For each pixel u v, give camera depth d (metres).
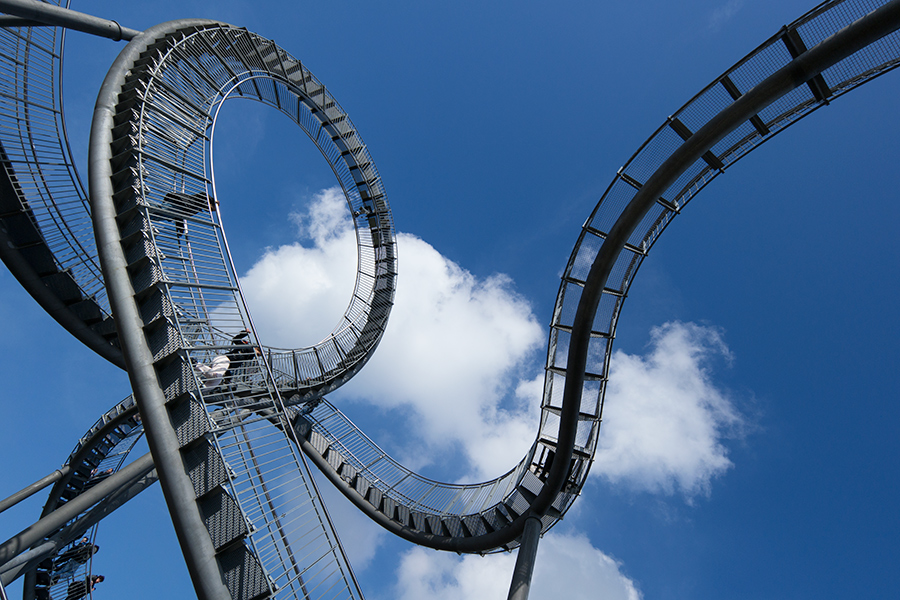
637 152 11.66
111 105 9.64
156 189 9.26
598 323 13.09
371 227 21.72
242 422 7.99
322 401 17.39
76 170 11.43
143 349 7.69
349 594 7.55
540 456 13.40
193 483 7.22
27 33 10.44
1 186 10.20
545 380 13.62
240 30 14.84
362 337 19.17
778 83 8.00
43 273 10.97
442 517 14.93
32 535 10.01
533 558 10.94
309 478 8.01
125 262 8.18
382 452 17.66
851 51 7.38
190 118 10.85
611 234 9.88
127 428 15.38
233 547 7.07
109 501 13.01
